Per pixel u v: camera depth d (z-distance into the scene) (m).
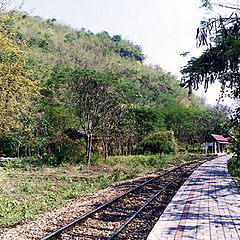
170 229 5.92
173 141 37.69
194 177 14.92
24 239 5.89
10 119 11.93
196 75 7.88
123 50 118.75
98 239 5.91
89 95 25.22
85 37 110.06
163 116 41.16
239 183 12.63
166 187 12.37
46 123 28.39
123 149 34.34
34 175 17.78
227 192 10.33
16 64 11.22
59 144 26.34
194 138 53.69
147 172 20.08
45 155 26.08
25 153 28.84
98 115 26.34
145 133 38.75
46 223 7.07
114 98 25.66
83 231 6.43
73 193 11.72
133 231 6.46
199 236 5.47
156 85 89.31
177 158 32.47
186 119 46.94
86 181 15.98
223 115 53.97
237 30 6.53
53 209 9.16
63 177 16.80
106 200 9.64
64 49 82.12
